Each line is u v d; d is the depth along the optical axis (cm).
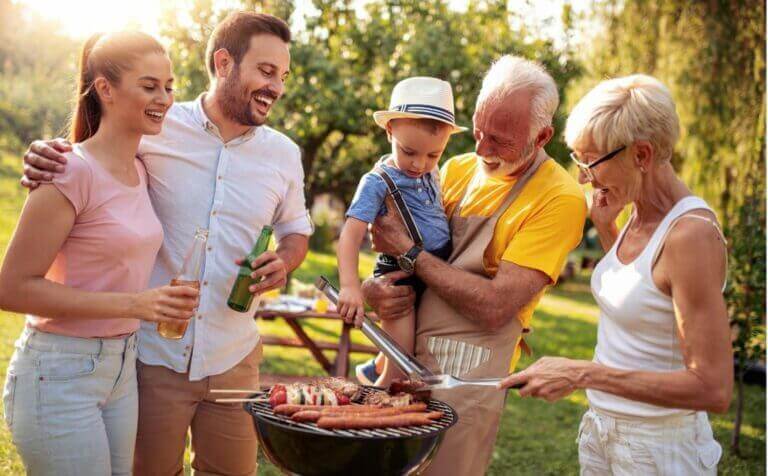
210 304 281
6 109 1534
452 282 268
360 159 1406
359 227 275
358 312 264
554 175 279
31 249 227
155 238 252
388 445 213
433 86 278
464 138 947
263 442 226
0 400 495
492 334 278
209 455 294
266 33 271
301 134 897
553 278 273
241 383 292
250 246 288
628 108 227
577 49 954
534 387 229
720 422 626
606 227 272
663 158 230
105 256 239
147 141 276
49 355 235
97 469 240
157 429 281
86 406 239
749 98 695
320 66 891
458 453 279
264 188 288
